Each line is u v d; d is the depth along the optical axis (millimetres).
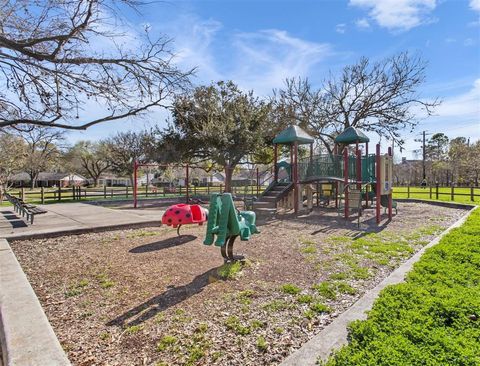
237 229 4266
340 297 3289
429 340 1944
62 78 4082
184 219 6582
